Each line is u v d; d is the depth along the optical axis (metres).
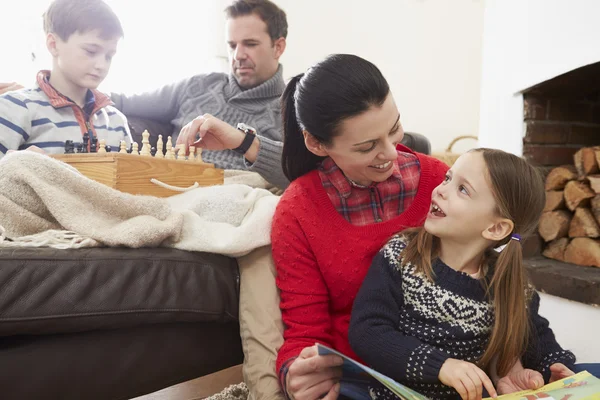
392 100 0.89
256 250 1.07
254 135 1.31
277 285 1.02
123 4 2.59
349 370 0.86
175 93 1.97
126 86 2.61
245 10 1.83
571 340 1.59
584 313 1.55
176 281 0.95
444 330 0.88
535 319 0.95
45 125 1.42
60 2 1.43
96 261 0.88
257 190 1.19
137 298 0.90
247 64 1.86
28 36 2.30
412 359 0.82
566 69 1.63
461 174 0.90
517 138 1.85
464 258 0.92
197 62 2.76
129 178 1.07
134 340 0.94
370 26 3.19
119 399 0.93
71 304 0.85
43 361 0.85
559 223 1.80
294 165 1.10
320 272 1.00
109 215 1.00
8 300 0.80
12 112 1.36
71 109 1.49
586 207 1.76
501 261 0.90
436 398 0.87
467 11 3.28
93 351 0.89
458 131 3.33
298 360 0.86
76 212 0.96
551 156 1.90
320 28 3.12
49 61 2.35
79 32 1.41
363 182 1.01
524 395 0.78
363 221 1.02
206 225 1.05
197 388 1.56
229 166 1.73
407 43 3.23
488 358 0.88
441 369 0.80
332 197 1.02
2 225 0.92
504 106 1.89
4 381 0.82
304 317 0.97
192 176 1.23
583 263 1.72
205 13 2.76
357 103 0.85
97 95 1.57
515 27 1.82
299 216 1.00
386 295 0.90
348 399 0.92
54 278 0.84
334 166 1.04
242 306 1.03
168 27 2.69
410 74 3.23
